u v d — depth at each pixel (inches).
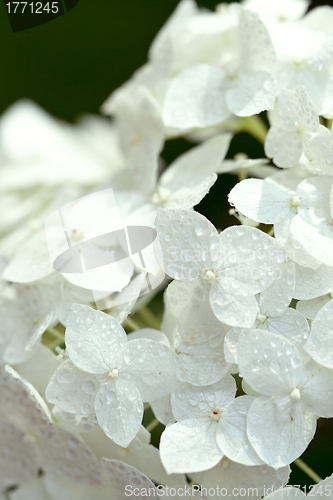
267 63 13.4
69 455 12.5
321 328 11.8
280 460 11.7
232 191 12.4
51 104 18.7
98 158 17.4
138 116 14.4
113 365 12.0
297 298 12.1
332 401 11.8
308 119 12.3
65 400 12.0
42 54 18.2
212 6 18.1
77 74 18.6
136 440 12.0
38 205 16.1
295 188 12.7
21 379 12.1
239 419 11.9
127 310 12.2
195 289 12.1
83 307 12.0
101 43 18.4
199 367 12.1
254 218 12.2
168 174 14.1
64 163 16.7
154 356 12.0
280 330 11.9
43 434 12.5
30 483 12.9
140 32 18.4
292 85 13.3
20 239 14.6
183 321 12.2
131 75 18.6
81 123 18.9
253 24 13.3
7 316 12.8
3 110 18.4
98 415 11.9
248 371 11.8
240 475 12.0
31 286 12.7
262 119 16.3
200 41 15.0
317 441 14.2
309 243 12.1
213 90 13.9
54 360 12.5
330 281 12.0
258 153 16.6
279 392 11.8
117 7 18.1
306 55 13.4
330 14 14.5
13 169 16.6
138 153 14.5
